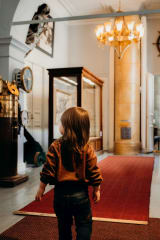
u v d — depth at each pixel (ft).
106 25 30.86
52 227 11.07
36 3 23.97
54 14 37.45
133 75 39.40
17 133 19.22
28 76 22.15
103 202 14.83
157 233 10.57
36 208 13.52
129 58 39.47
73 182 6.57
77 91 29.89
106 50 43.01
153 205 14.60
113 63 41.24
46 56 35.96
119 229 10.96
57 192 6.64
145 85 40.45
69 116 6.70
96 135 39.17
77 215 6.61
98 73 43.16
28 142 28.17
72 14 42.52
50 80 30.19
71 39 44.47
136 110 39.55
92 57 43.60
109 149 41.34
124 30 30.45
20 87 21.58
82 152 6.58
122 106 39.52
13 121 18.80
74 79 29.89
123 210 13.37
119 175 22.43
